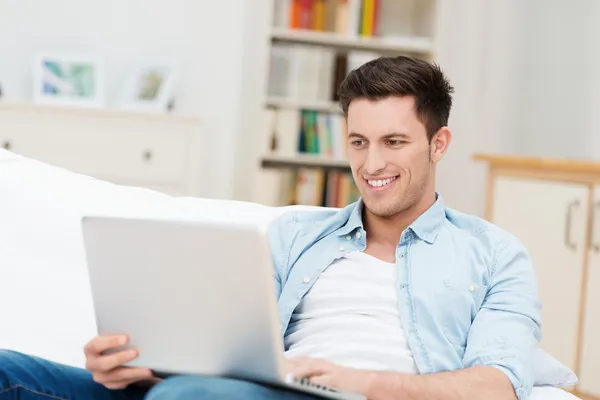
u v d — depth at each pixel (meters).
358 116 2.31
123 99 5.73
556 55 6.59
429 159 2.38
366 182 2.34
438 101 2.35
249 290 1.83
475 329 2.24
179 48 5.87
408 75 2.29
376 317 2.30
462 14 6.69
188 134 5.39
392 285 2.33
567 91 6.50
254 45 6.02
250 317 1.84
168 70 5.73
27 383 2.02
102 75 5.67
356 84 2.32
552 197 4.58
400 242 2.36
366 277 2.35
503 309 2.25
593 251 4.33
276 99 6.07
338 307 2.34
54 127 5.23
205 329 1.89
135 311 1.94
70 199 2.68
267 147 6.07
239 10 5.91
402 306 2.28
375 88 2.29
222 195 5.96
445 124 2.40
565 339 4.47
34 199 2.66
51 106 5.18
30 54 5.69
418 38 6.27
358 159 2.35
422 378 2.06
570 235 4.45
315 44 6.36
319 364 2.03
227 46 5.91
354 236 2.43
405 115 2.29
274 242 2.51
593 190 4.33
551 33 6.61
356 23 6.18
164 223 1.86
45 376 2.04
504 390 2.10
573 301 4.43
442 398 2.04
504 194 4.96
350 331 2.29
